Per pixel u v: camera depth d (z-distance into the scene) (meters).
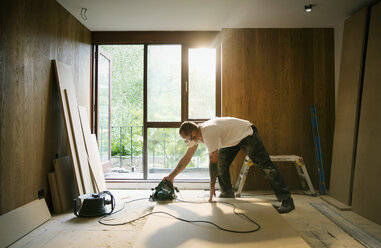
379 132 2.65
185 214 2.54
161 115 4.14
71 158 2.99
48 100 2.94
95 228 2.43
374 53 2.87
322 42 3.96
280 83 3.95
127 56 6.82
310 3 3.14
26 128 2.54
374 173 2.66
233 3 3.15
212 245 1.91
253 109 3.94
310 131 3.95
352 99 3.21
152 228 2.21
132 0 3.07
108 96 4.79
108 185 4.00
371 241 2.14
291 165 3.94
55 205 2.90
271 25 3.86
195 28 3.97
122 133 6.58
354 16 3.29
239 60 3.95
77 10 3.35
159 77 4.14
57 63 3.03
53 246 2.08
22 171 2.47
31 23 2.61
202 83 4.12
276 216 2.49
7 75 2.27
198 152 4.20
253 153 2.87
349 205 3.03
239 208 2.71
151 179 4.11
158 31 4.06
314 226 2.49
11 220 2.22
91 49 4.12
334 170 3.44
